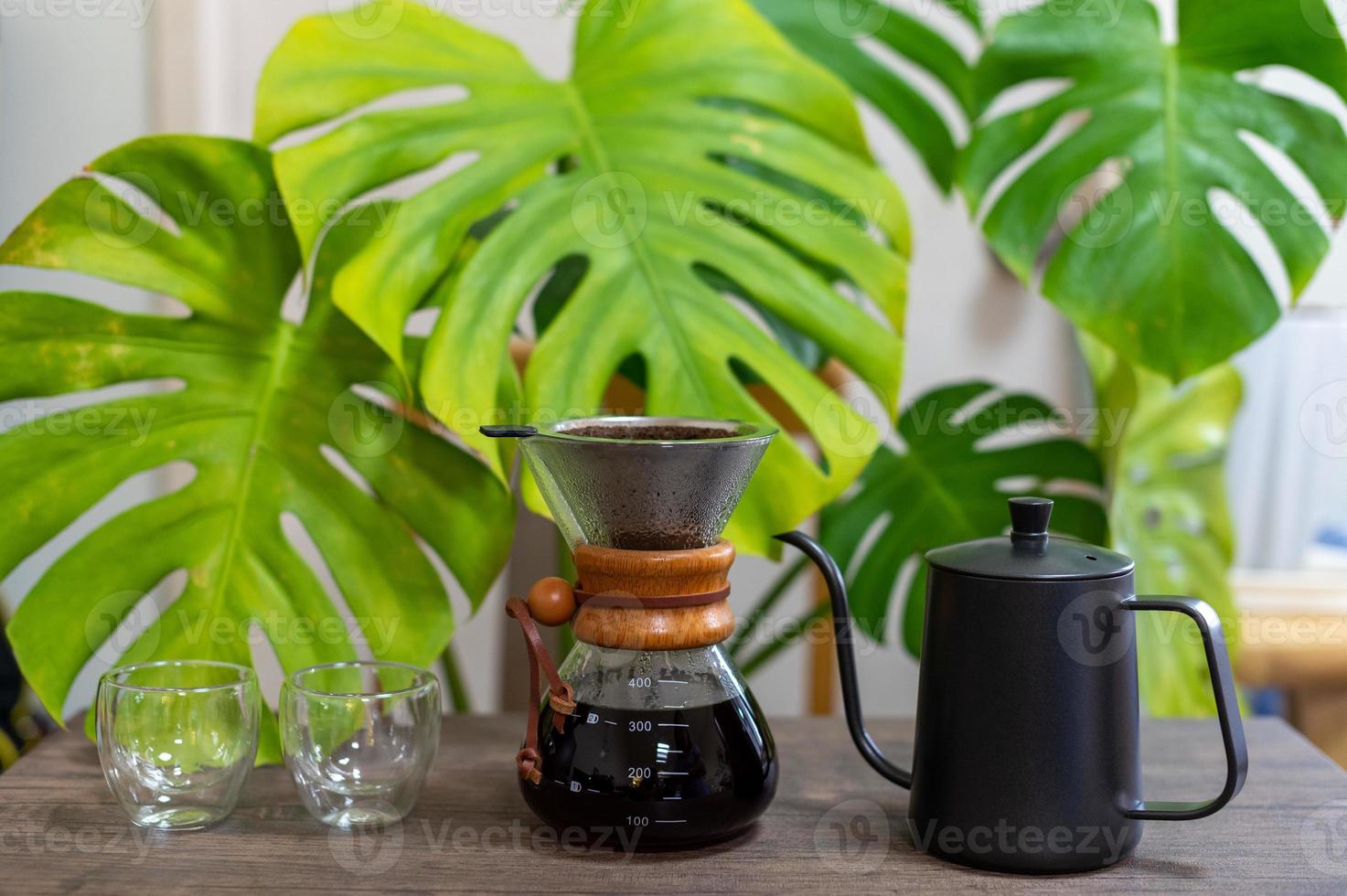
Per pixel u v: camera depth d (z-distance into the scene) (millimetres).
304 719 716
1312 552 1592
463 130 915
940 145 1128
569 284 979
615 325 864
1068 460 1167
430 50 940
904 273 923
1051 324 1500
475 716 990
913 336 1498
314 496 878
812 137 959
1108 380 1311
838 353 897
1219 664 642
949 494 1172
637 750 670
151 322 873
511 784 817
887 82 1123
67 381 854
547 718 703
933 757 683
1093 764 654
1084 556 671
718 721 686
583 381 848
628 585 676
